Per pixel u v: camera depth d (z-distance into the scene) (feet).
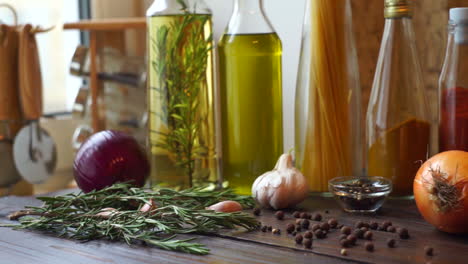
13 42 4.41
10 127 4.47
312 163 3.17
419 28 3.46
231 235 2.68
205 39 3.22
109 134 3.18
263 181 2.99
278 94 3.20
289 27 4.00
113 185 2.95
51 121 5.43
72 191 3.41
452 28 2.91
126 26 4.60
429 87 3.48
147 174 3.21
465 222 2.56
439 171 2.58
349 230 2.65
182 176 3.23
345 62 3.11
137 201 2.92
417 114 3.01
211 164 3.28
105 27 4.62
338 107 3.12
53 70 5.54
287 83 4.07
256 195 3.00
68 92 5.61
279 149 3.22
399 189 3.04
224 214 2.70
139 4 5.44
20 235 2.75
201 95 3.22
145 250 2.55
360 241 2.59
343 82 3.11
